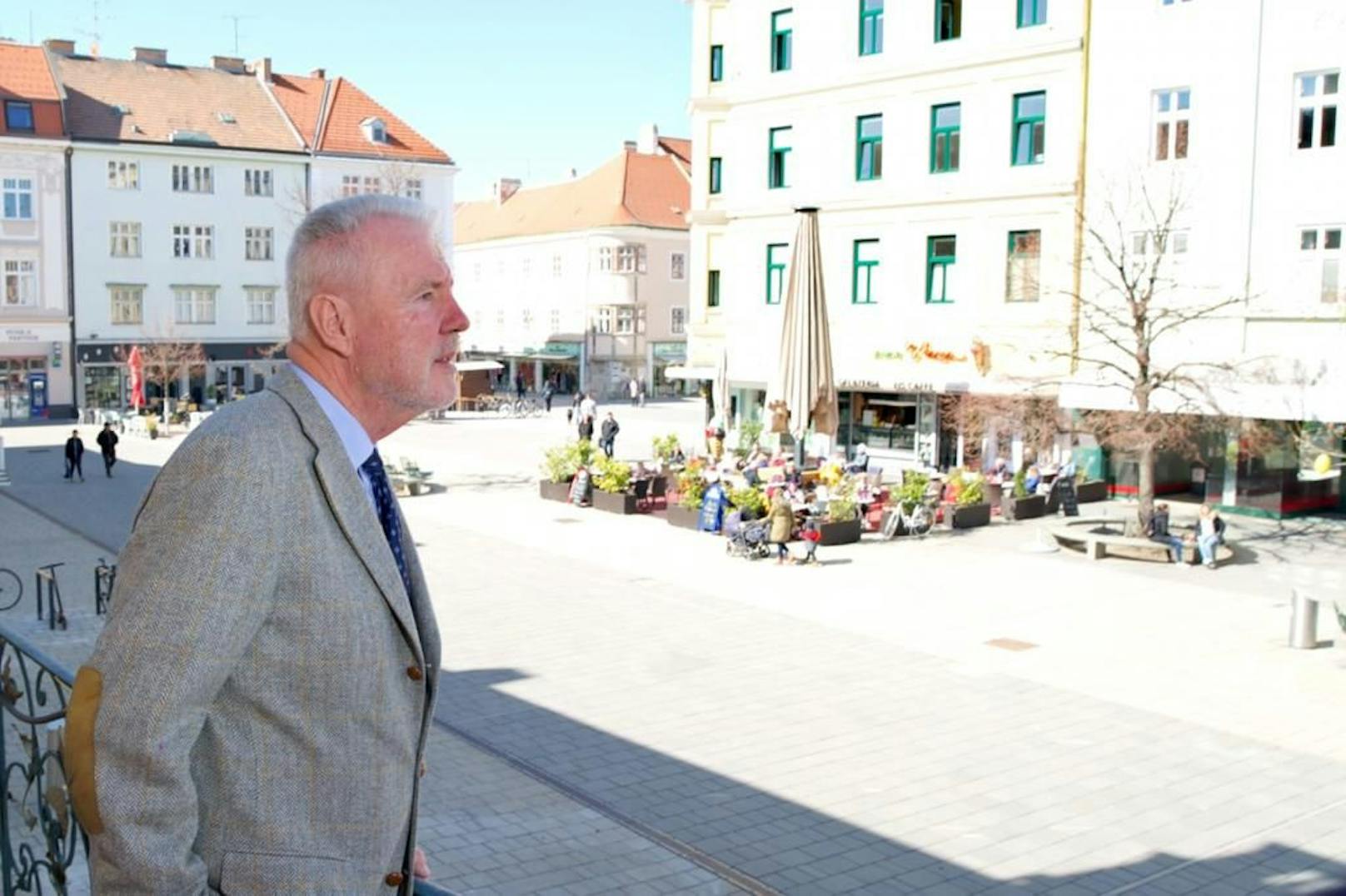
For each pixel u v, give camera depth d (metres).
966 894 8.72
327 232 2.14
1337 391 25.23
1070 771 11.30
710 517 25.14
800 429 25.45
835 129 35.69
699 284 40.34
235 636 1.84
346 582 1.99
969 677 14.52
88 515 27.69
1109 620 17.58
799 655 15.49
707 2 39.06
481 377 64.81
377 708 2.04
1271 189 27.30
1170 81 28.75
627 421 56.91
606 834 9.65
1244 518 28.19
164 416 53.22
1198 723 12.79
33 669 11.31
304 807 1.99
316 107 63.59
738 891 8.69
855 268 35.81
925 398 34.78
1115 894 8.73
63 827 3.21
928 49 33.34
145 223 57.75
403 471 31.56
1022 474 28.73
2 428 52.22
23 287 55.31
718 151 39.62
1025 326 31.84
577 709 13.09
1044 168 31.30
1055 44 30.59
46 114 55.16
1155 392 27.83
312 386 2.15
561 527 25.91
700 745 11.93
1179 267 28.69
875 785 10.88
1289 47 26.92
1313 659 15.51
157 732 1.78
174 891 1.80
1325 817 10.25
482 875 8.83
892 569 21.44
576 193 75.81
